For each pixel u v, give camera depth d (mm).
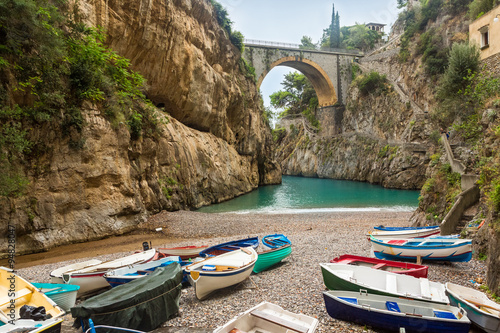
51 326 6902
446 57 54500
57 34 18547
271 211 34094
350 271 10820
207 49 42469
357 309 8453
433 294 9078
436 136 43312
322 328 8555
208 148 41000
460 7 55656
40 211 18141
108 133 21906
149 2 29281
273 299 10672
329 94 85750
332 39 97125
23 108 17609
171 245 18953
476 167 20000
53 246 18453
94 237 20359
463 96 31562
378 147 66938
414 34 66938
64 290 9406
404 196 47344
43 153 18453
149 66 31875
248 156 58688
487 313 7801
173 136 32875
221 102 45812
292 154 101688
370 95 73812
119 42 27828
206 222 25969
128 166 23797
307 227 24344
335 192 53062
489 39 28312
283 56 74062
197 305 10453
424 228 18234
